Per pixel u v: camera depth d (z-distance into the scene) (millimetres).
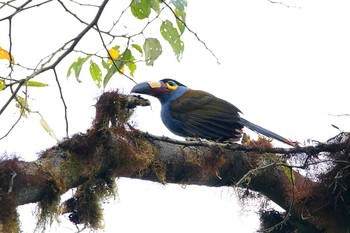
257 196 10141
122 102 8250
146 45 8547
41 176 7270
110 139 8062
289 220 10180
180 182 9133
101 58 8719
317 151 9391
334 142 9469
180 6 7707
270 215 10438
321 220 9859
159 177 8586
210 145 9219
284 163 9516
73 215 8062
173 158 8797
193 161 9000
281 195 9945
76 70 8516
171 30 8430
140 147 8414
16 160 7105
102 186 8094
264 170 9695
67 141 7844
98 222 8062
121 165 8156
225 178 9578
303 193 9758
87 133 7973
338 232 9828
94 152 7918
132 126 8453
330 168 9586
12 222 6793
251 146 9406
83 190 7988
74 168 7730
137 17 8438
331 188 9641
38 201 7367
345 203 9727
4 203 6758
